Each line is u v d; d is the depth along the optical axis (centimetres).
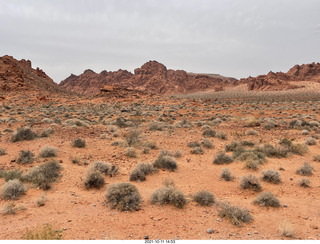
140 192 778
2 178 855
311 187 847
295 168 1070
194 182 895
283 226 554
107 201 691
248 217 598
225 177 935
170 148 1441
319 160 1184
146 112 4309
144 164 988
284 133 1973
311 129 2184
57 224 554
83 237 498
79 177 910
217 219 602
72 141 1395
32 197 717
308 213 648
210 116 3788
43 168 899
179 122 2545
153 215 616
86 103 6656
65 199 709
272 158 1220
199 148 1361
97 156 1218
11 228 530
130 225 561
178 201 676
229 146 1406
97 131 1914
